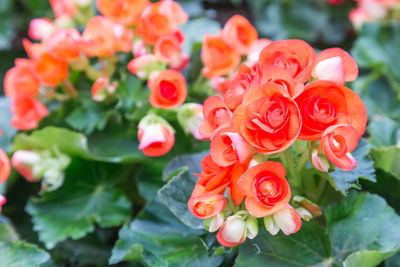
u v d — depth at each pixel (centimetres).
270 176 60
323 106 61
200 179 64
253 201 61
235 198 63
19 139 84
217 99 63
